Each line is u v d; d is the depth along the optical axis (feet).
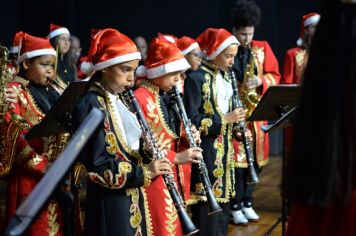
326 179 4.46
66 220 10.66
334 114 4.47
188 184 11.31
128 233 8.63
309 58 4.76
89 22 30.37
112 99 8.73
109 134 8.41
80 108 8.34
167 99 10.75
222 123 12.14
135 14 29.91
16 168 10.78
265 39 27.30
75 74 19.38
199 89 12.34
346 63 4.51
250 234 15.34
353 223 4.77
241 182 16.15
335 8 4.66
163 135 10.28
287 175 4.78
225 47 12.56
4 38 28.81
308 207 4.92
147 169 8.68
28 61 11.18
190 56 15.83
